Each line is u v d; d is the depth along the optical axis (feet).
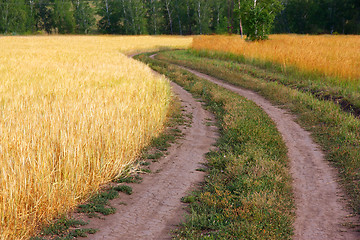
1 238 14.46
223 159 26.37
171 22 334.44
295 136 34.35
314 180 23.97
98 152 21.80
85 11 330.13
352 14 253.24
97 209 18.92
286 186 21.94
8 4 294.25
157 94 40.01
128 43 176.96
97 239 16.14
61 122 22.84
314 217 18.80
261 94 55.67
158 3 329.31
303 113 41.78
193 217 17.88
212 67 83.66
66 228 16.79
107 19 337.11
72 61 69.51
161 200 20.59
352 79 53.67
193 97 54.19
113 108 29.07
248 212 17.60
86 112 25.73
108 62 69.21
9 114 24.23
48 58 74.79
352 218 18.54
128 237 16.46
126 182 23.06
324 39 121.08
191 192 21.59
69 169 19.03
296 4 273.33
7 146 18.29
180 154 28.94
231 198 19.86
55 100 30.04
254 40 122.42
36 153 18.85
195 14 311.68
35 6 337.52
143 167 25.73
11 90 33.91
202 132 35.78
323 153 29.43
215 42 115.24
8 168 16.40
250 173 22.95
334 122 37.09
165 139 32.22
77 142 21.09
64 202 18.04
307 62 63.82
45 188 17.15
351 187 22.35
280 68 71.72
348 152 27.71
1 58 71.56
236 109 41.65
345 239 16.46
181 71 78.89
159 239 16.35
